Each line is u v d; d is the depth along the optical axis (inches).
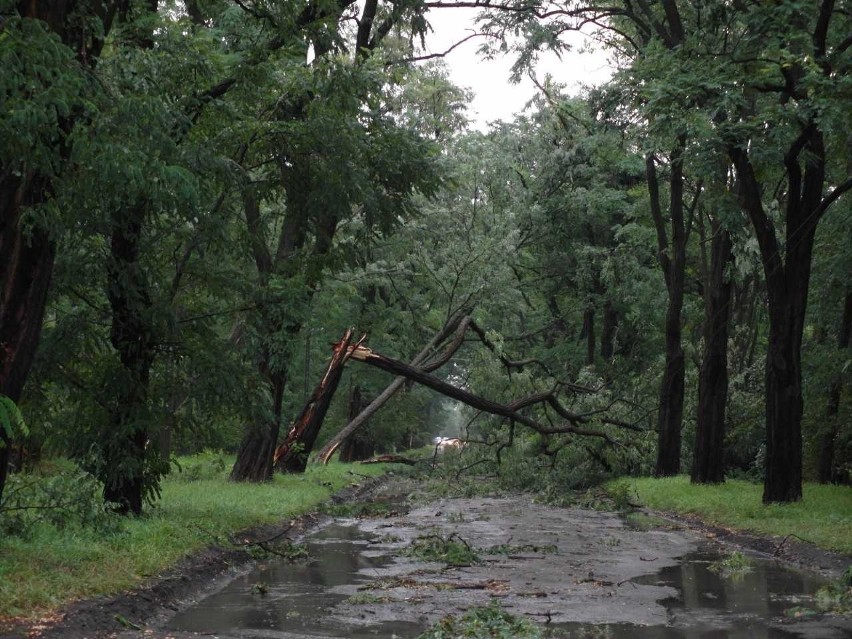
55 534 502.0
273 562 599.2
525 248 1824.6
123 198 533.3
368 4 1077.8
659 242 1277.1
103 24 541.3
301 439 1273.4
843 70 767.1
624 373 1736.0
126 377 625.0
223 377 647.8
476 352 1346.0
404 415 2119.8
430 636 374.0
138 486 647.1
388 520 897.5
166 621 408.2
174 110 574.2
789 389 842.2
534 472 1312.7
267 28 703.1
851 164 972.6
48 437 623.2
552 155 1756.9
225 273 682.2
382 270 1496.1
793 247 839.1
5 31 390.3
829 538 635.5
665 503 987.3
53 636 334.3
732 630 391.2
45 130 414.9
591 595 482.9
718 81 772.0
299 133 705.6
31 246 438.6
